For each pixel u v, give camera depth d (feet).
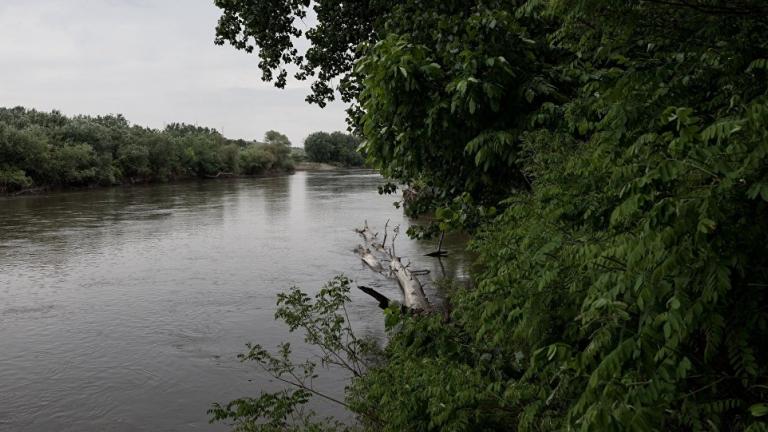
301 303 19.67
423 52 16.37
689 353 7.20
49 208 102.01
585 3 10.07
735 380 7.31
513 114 16.56
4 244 60.90
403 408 11.71
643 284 6.75
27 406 22.71
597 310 7.23
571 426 7.44
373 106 17.81
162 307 36.70
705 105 9.24
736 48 9.05
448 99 15.99
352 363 24.86
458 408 10.80
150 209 100.53
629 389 6.30
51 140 165.37
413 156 18.74
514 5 18.11
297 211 96.43
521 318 10.53
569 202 10.22
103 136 180.65
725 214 6.05
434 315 14.47
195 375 25.48
